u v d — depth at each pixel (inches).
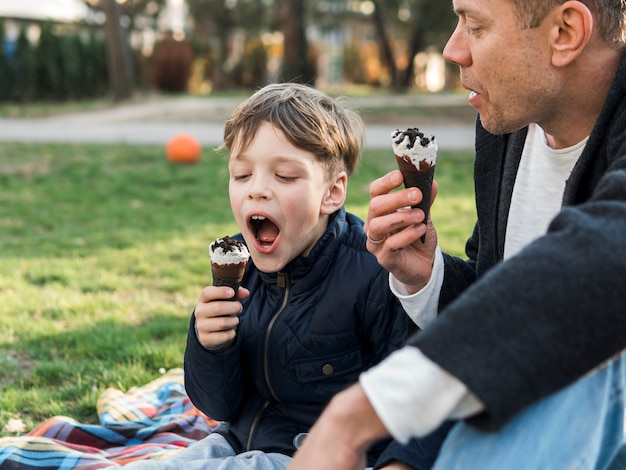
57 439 105.3
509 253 76.4
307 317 82.0
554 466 53.7
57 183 335.0
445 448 54.6
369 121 628.4
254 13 1465.3
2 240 235.3
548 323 47.1
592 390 53.7
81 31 1050.7
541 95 64.8
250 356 83.8
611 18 62.6
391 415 48.6
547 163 72.7
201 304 75.8
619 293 47.6
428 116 671.1
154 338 153.6
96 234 242.4
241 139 81.4
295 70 839.7
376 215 68.0
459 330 47.8
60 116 687.1
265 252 81.0
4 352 145.3
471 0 63.6
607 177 54.0
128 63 853.2
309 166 80.7
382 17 1285.7
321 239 82.0
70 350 145.9
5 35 855.1
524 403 47.4
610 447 58.5
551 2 61.2
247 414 86.0
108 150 438.6
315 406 83.4
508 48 63.3
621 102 62.3
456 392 47.6
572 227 49.8
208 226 254.4
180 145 392.2
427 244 72.2
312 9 1571.1
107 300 174.2
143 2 1290.6
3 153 416.2
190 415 116.3
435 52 1811.0
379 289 81.0
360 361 82.7
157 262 210.2
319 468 50.3
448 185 331.0
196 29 1471.5
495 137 78.0
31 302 172.6
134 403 119.6
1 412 120.2
